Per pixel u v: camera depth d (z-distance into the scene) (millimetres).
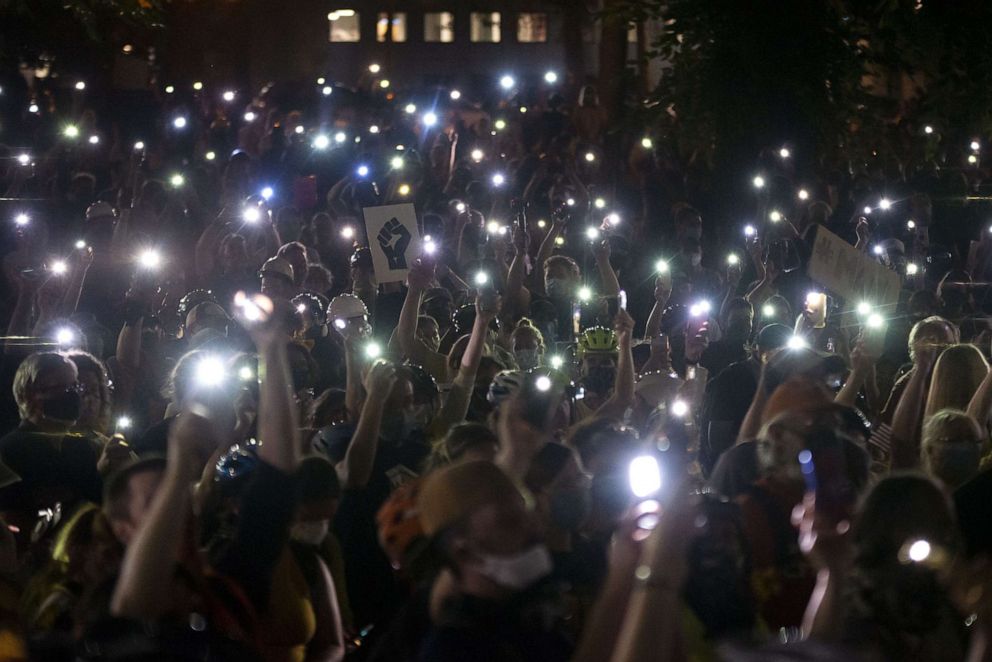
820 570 4547
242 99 30922
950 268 15695
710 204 17750
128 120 25141
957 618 4484
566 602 4980
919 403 7496
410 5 63219
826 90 17578
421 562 4551
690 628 4629
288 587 5266
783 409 5641
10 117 23906
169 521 4281
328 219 14289
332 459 6906
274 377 4680
